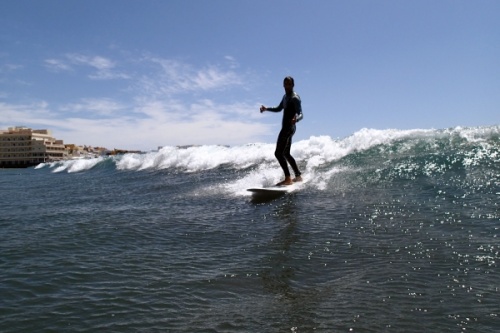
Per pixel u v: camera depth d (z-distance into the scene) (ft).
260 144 48.01
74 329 8.52
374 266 11.91
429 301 9.25
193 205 25.49
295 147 37.96
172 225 19.60
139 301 9.97
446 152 25.93
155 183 40.57
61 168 114.32
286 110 27.32
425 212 17.17
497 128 27.30
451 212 16.66
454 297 9.38
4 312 9.51
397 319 8.45
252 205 23.59
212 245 15.49
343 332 7.97
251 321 8.66
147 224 20.08
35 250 15.48
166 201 28.12
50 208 28.14
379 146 31.40
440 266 11.45
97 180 54.03
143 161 70.03
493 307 8.73
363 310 8.98
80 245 16.15
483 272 10.77
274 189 25.91
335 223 17.26
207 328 8.38
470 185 19.94
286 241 15.24
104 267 12.91
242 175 36.11
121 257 14.11
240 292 10.48
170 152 62.69
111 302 9.93
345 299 9.68
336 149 34.19
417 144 29.48
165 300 10.01
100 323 8.77
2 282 11.69
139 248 15.42
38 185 53.98
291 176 30.35
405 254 12.73
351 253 13.28
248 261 13.10
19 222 22.53
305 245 14.52
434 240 13.75
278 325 8.42
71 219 22.65
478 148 24.99
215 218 20.84
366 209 18.89
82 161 103.60
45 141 436.35
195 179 39.11
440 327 8.00
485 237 13.48
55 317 9.14
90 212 25.07
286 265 12.50
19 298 10.39
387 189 21.99
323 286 10.66
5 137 440.45
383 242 14.11
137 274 12.11
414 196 19.84
